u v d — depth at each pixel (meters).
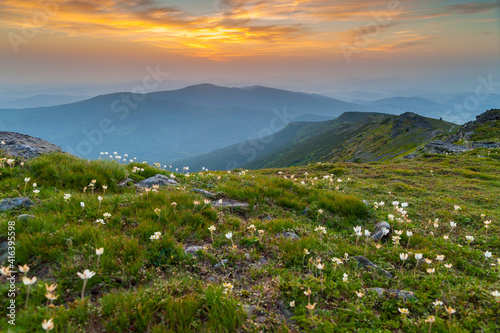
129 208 7.27
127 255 5.03
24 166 9.87
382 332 3.87
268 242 6.67
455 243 8.34
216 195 10.52
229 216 8.16
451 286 5.20
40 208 6.49
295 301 4.45
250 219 8.34
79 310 3.55
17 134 14.38
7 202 6.51
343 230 8.54
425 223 10.32
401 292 4.87
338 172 24.64
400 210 9.40
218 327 3.59
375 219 9.81
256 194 10.68
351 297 4.67
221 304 3.97
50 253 4.70
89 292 4.15
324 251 6.37
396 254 6.79
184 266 5.21
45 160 9.98
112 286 4.33
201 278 4.97
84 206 6.71
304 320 3.88
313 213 9.80
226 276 5.06
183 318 3.67
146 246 5.53
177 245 5.63
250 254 5.98
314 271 5.48
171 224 6.53
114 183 9.77
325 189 14.16
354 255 6.66
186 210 7.55
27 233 5.14
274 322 3.93
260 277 5.21
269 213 9.34
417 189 17.14
